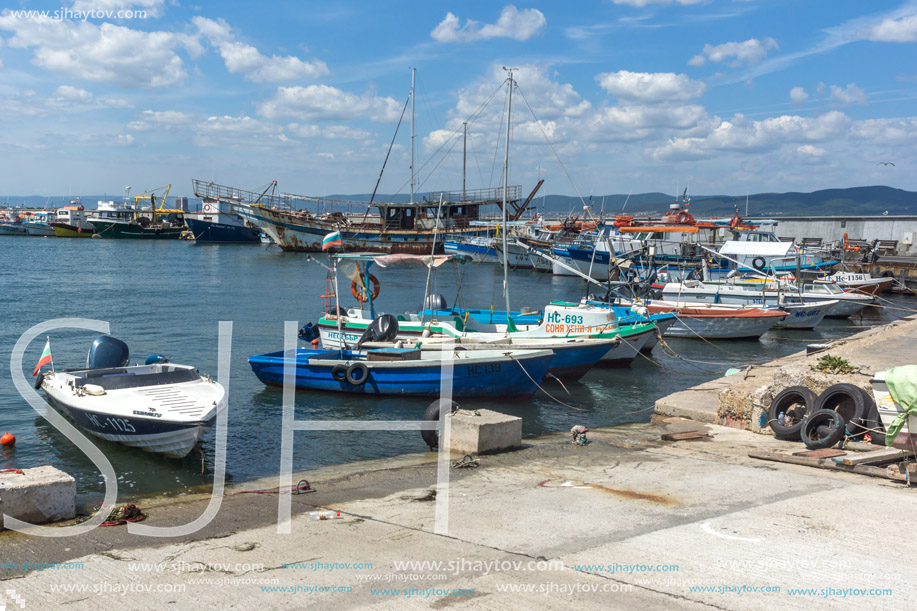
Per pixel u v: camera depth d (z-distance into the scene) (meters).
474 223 70.06
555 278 59.72
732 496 8.67
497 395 19.03
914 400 9.68
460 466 10.57
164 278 52.31
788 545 6.95
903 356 17.58
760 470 10.02
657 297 36.62
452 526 7.78
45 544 7.45
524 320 24.92
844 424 10.71
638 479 9.66
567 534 7.40
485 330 22.66
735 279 39.50
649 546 6.99
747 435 12.54
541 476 9.98
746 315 31.12
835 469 9.84
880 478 9.38
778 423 12.12
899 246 67.06
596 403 19.42
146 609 5.80
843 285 43.38
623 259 35.34
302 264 66.50
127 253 79.38
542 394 20.36
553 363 20.84
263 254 79.19
